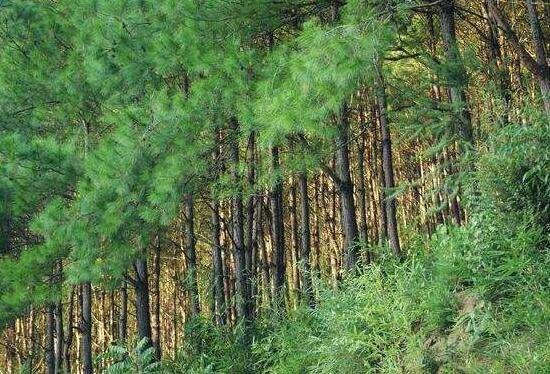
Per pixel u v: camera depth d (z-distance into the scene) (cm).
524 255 739
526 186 796
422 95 1196
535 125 809
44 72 1445
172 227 1770
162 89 1247
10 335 2795
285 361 1022
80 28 1402
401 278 893
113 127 1433
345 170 1250
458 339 746
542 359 621
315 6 1259
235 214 1630
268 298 1595
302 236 1720
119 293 2803
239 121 1155
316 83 963
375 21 1003
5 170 1267
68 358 1983
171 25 1276
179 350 1374
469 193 881
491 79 1122
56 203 1198
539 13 1498
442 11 1201
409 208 2198
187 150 1178
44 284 1275
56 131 1457
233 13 1215
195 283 1878
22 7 1473
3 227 1418
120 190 1150
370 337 801
